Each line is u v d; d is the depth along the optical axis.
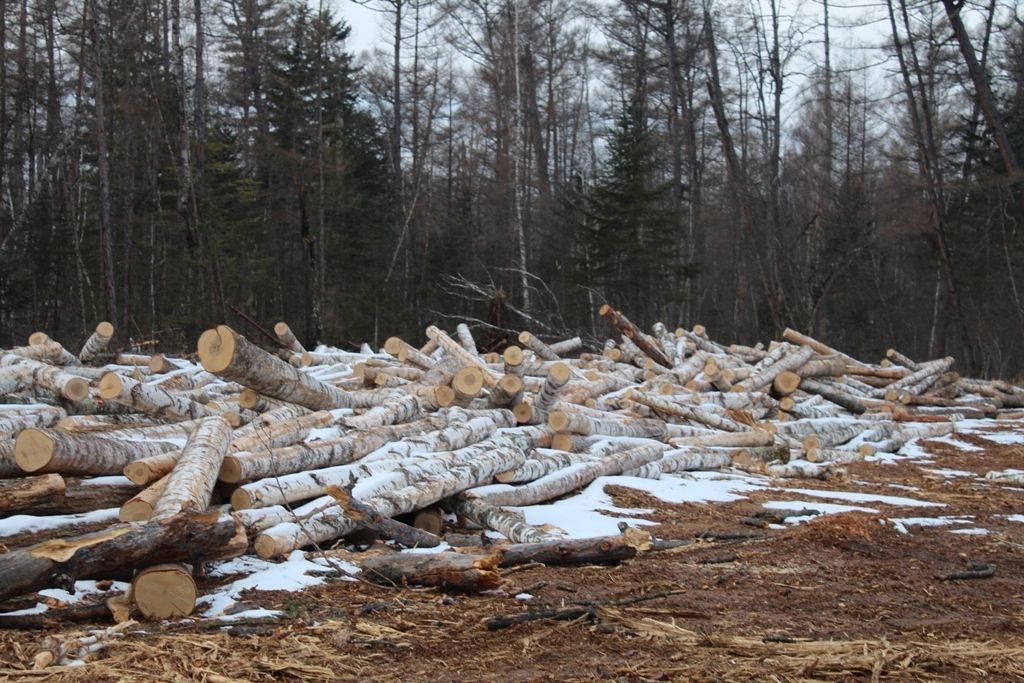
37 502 7.10
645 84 41.62
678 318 44.38
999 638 5.43
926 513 9.92
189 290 29.30
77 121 29.84
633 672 4.68
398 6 43.00
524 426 11.51
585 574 6.91
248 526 6.86
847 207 38.09
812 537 8.09
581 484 10.15
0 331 30.03
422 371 17.00
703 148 46.84
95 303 31.11
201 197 30.19
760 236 37.03
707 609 6.02
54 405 12.81
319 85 37.16
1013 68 37.50
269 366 9.89
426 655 4.97
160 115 31.83
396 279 40.25
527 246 40.94
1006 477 12.68
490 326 25.12
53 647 4.80
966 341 33.28
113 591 5.87
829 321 44.00
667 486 10.91
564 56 46.69
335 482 7.95
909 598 6.43
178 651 4.82
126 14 32.16
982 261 36.75
